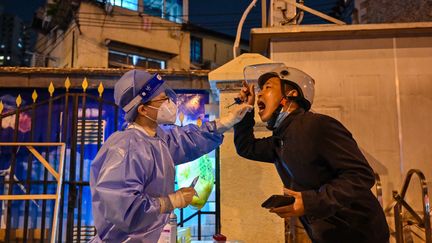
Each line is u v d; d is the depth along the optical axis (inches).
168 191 88.4
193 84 217.0
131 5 605.3
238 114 101.0
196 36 713.6
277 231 122.3
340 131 74.3
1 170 214.5
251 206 123.7
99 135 147.2
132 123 92.0
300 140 77.0
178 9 668.7
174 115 92.8
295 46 161.5
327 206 67.6
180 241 106.6
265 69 105.0
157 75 91.5
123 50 574.6
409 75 158.2
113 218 76.9
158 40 609.0
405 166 154.4
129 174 79.0
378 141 156.3
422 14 277.7
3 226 207.9
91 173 84.4
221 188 125.3
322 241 78.0
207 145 104.3
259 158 98.5
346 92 158.9
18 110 145.5
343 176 70.2
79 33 544.4
